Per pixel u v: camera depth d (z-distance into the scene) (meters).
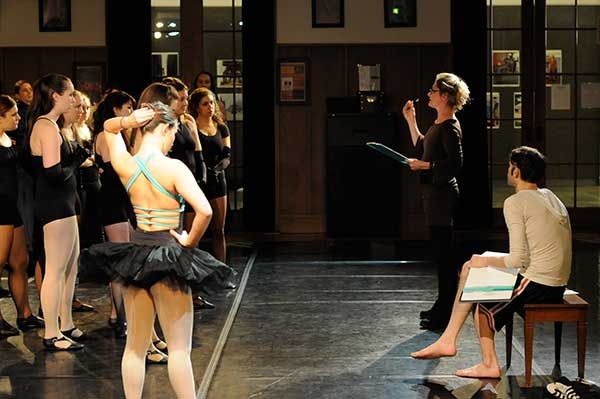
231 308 8.42
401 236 12.67
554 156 12.84
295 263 10.67
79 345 7.06
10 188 7.47
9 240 7.48
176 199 5.07
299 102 12.79
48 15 12.62
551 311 5.95
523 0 12.70
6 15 12.61
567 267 6.01
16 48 12.65
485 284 6.04
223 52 12.77
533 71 12.75
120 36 12.62
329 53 12.77
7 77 12.67
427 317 7.84
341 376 6.31
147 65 12.68
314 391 5.99
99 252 5.03
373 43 12.74
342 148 12.55
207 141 8.77
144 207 5.07
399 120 12.74
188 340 5.05
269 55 12.73
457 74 12.66
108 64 12.66
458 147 7.47
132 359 5.10
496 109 12.78
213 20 12.73
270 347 7.09
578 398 5.66
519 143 12.83
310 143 12.81
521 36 12.74
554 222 5.96
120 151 5.17
